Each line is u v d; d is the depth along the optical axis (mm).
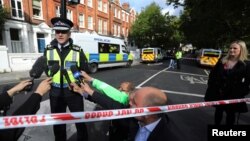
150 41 35469
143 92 1214
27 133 3273
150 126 1220
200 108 5270
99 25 28141
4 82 9016
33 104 1431
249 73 2982
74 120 1269
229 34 20266
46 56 2592
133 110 1174
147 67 18359
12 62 12578
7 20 14781
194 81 10547
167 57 34656
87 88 1861
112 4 31297
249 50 19250
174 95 7094
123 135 1813
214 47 33906
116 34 33531
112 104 1702
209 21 18141
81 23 24406
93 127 3590
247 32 18312
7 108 1598
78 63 2670
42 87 1542
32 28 17469
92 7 26094
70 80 2527
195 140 3445
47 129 3438
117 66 17438
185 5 18359
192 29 23062
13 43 15836
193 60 32156
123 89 2096
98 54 13734
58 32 2547
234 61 3111
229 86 3121
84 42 12570
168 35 36469
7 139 1347
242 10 13273
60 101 2660
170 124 1324
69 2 6695
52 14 19844
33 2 17844
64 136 2982
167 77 11695
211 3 13508
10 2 15531
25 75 10836
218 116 3529
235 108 3150
